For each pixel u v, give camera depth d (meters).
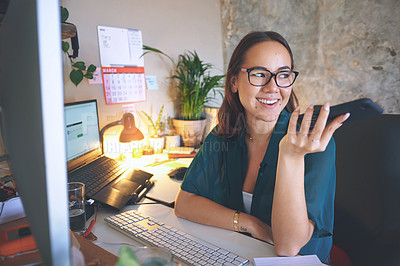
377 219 1.09
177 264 0.58
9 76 0.43
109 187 1.28
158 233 0.95
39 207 0.35
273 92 0.99
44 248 0.36
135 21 2.05
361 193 1.15
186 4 2.39
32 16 0.32
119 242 0.93
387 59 2.12
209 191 1.18
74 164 1.41
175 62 2.36
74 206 0.95
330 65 2.37
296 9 2.44
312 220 0.91
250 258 0.84
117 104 1.99
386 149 1.10
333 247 1.22
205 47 2.60
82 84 1.79
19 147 0.41
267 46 0.98
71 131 1.38
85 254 0.71
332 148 0.99
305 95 2.54
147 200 1.29
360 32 2.20
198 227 1.03
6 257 0.55
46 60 0.32
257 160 1.16
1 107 0.51
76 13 1.73
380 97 2.20
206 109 2.36
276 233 0.85
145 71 2.15
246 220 0.99
